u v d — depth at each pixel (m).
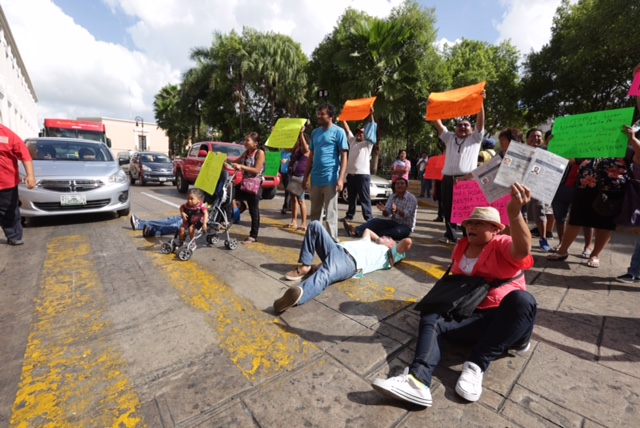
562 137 2.78
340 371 2.02
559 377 1.98
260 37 23.00
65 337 2.34
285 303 2.64
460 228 6.26
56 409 1.71
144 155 15.25
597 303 2.96
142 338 2.33
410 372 1.82
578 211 3.83
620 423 1.65
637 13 12.09
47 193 5.34
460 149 4.47
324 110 4.19
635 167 3.29
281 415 1.68
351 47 15.35
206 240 4.70
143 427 1.60
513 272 2.09
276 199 10.42
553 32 18.66
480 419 1.68
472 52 25.20
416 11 15.50
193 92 28.23
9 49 21.98
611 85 16.05
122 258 4.01
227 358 2.12
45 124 12.84
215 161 4.31
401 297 3.04
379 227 4.96
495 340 1.90
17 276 3.43
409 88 15.12
